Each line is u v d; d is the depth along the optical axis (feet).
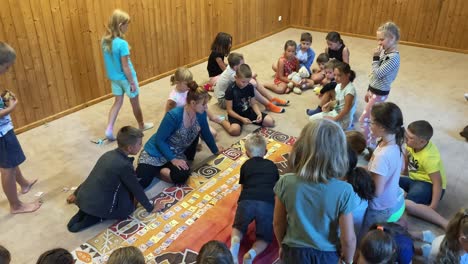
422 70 16.83
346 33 21.81
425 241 7.72
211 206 8.94
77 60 13.00
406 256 6.20
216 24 17.94
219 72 14.93
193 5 16.43
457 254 5.94
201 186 9.61
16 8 11.07
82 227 8.32
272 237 7.63
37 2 11.49
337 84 12.09
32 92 12.09
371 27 21.02
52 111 12.80
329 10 21.84
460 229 5.70
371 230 6.12
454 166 10.36
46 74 12.29
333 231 5.29
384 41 10.11
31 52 11.73
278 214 5.68
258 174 7.83
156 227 8.36
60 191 9.52
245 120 11.93
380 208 7.35
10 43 11.19
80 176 10.09
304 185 5.13
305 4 22.35
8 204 9.09
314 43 20.49
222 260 5.11
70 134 12.01
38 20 11.65
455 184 9.64
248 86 12.00
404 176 9.07
